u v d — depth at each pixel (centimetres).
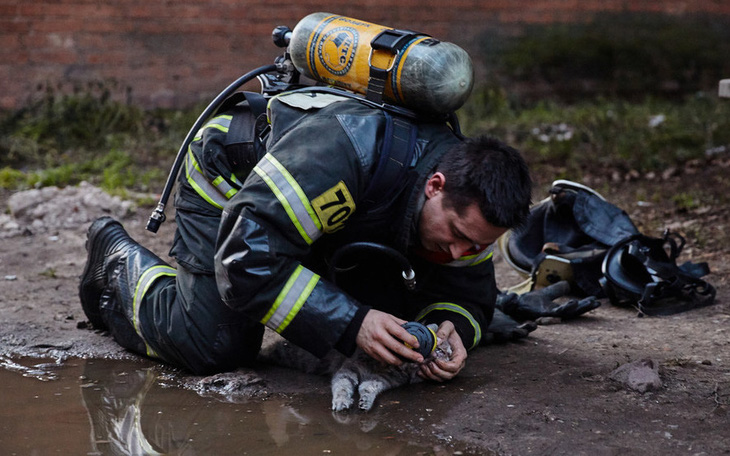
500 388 286
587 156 761
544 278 401
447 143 264
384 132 259
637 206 599
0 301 402
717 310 373
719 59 1022
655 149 751
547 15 1017
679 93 1023
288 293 259
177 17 968
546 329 356
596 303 357
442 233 254
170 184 295
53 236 539
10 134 816
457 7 1002
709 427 251
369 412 270
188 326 298
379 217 262
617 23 1021
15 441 249
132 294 317
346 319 261
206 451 243
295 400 283
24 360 327
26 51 950
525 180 251
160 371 314
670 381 288
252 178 257
